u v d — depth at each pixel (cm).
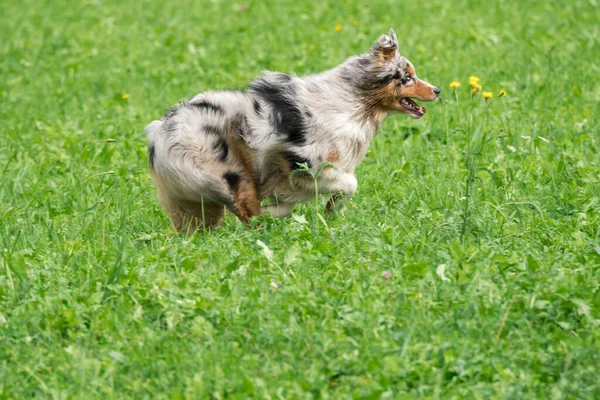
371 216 1217
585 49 2038
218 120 1160
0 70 2264
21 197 1403
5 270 1061
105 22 2662
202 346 900
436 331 912
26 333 937
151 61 2259
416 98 1230
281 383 834
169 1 2900
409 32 2342
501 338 909
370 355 869
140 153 1594
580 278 977
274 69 2100
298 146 1169
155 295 980
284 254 1090
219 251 1105
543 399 821
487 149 1519
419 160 1488
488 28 2311
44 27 2661
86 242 1169
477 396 812
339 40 2303
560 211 1241
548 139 1529
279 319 935
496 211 1212
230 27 2528
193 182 1157
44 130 1761
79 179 1465
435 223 1152
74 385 849
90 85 2070
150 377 870
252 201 1195
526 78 1873
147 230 1242
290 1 2756
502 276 991
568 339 895
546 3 2505
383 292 975
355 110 1206
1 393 845
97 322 945
